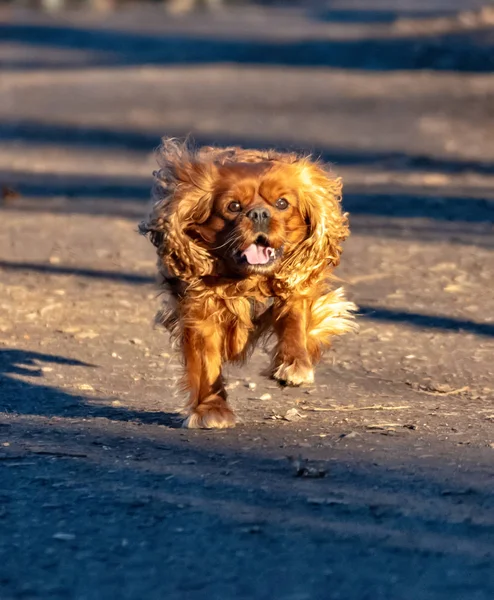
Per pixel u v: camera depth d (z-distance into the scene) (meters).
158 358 11.12
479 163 24.52
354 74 41.12
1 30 63.97
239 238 7.86
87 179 23.97
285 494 6.73
